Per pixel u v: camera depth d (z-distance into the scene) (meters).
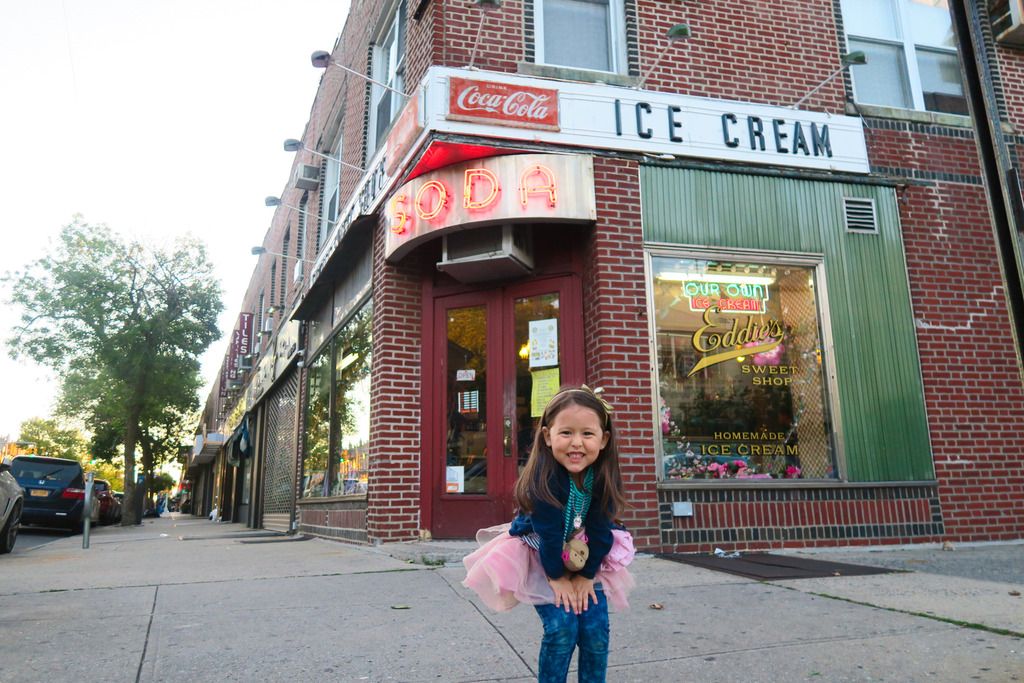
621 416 6.82
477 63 7.58
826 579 5.17
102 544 10.66
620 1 8.20
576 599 2.15
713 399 7.18
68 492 15.20
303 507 12.26
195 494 48.88
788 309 7.59
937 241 8.15
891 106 8.71
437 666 3.24
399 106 9.24
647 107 7.66
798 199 7.82
